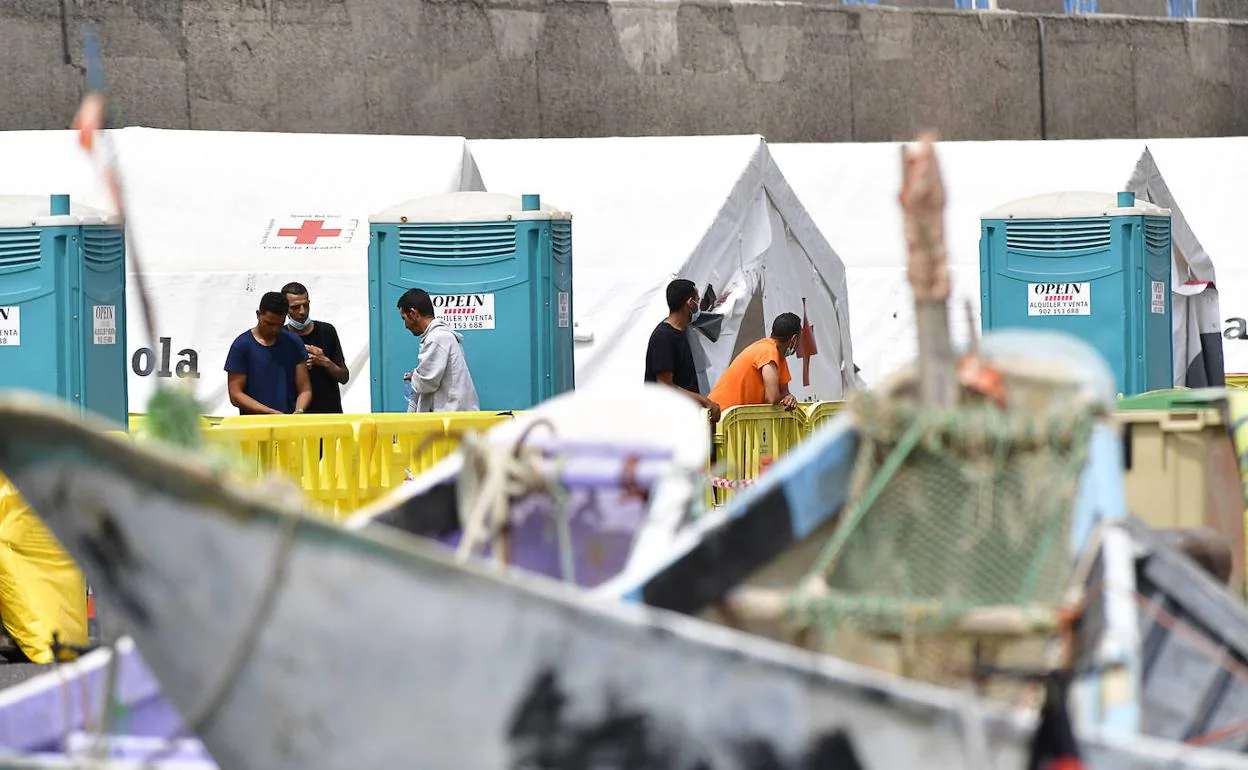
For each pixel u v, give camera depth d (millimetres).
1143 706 13016
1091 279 41156
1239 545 18672
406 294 35219
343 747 8766
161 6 57250
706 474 12930
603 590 10344
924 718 9023
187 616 8641
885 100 69750
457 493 13172
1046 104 73625
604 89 63969
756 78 66625
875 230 56469
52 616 24781
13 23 55656
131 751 10609
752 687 8820
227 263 44500
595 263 46844
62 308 30391
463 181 46781
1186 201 62125
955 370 10148
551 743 8703
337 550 8445
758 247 48219
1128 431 18781
